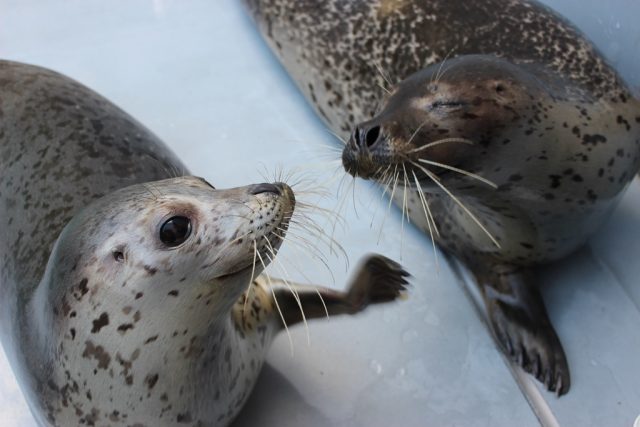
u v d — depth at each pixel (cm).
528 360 115
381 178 99
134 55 158
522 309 118
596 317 119
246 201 89
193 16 165
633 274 122
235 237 87
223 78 153
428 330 120
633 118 114
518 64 116
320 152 142
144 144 117
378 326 120
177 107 149
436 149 98
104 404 91
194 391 95
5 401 114
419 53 127
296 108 148
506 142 100
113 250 86
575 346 117
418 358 117
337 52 135
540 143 103
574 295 121
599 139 108
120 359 88
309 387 114
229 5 167
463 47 124
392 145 97
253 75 154
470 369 116
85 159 110
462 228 119
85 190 106
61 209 105
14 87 117
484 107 98
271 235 89
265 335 108
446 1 128
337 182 136
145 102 150
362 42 133
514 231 114
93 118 116
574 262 125
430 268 127
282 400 113
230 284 89
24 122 113
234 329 101
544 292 122
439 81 100
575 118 106
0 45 161
